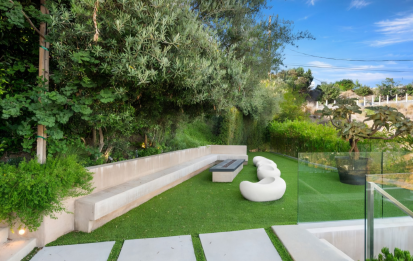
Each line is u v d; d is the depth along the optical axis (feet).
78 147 13.11
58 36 9.34
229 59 13.94
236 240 9.04
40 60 9.91
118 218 11.61
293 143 36.27
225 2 14.19
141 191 13.03
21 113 9.53
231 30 15.25
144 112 16.52
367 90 105.60
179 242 8.97
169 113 18.88
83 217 9.88
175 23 11.22
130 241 9.04
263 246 8.58
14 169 8.63
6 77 9.62
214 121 38.65
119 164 13.44
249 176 22.36
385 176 7.59
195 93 12.87
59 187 8.57
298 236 9.14
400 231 7.55
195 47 11.71
